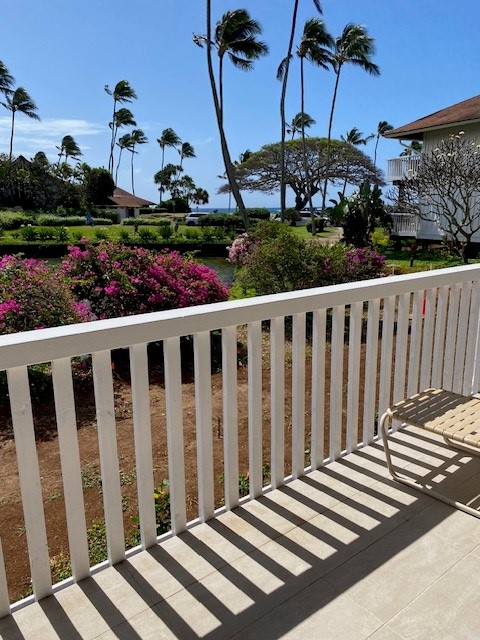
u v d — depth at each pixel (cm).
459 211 1394
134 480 254
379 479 214
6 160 4378
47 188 4484
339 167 3225
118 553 161
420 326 254
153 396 383
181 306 535
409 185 1418
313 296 198
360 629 135
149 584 152
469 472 220
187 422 334
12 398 127
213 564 161
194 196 7388
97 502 235
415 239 1555
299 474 216
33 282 423
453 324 271
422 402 214
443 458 233
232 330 175
